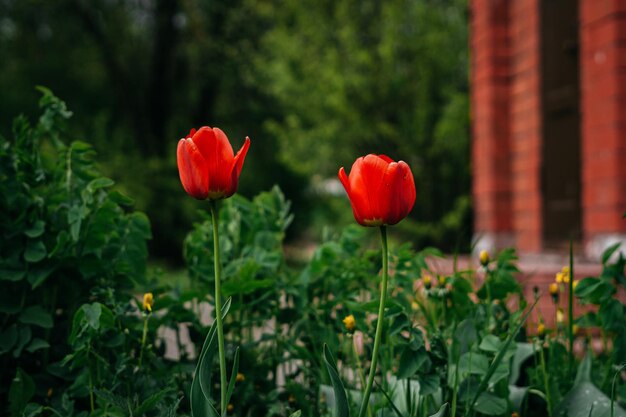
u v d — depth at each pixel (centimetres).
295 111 1917
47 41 2430
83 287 229
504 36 748
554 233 664
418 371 187
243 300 255
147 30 2409
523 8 714
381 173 142
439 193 1758
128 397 181
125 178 1817
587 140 566
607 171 542
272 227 273
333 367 145
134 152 1944
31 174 226
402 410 206
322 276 260
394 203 144
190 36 2261
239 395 225
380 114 1766
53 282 225
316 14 1806
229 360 232
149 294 207
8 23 2336
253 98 2372
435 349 187
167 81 2225
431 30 1698
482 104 764
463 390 195
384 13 1720
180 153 147
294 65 1844
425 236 1759
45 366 218
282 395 244
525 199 712
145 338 209
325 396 217
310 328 249
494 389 203
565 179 643
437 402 203
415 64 1719
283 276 274
